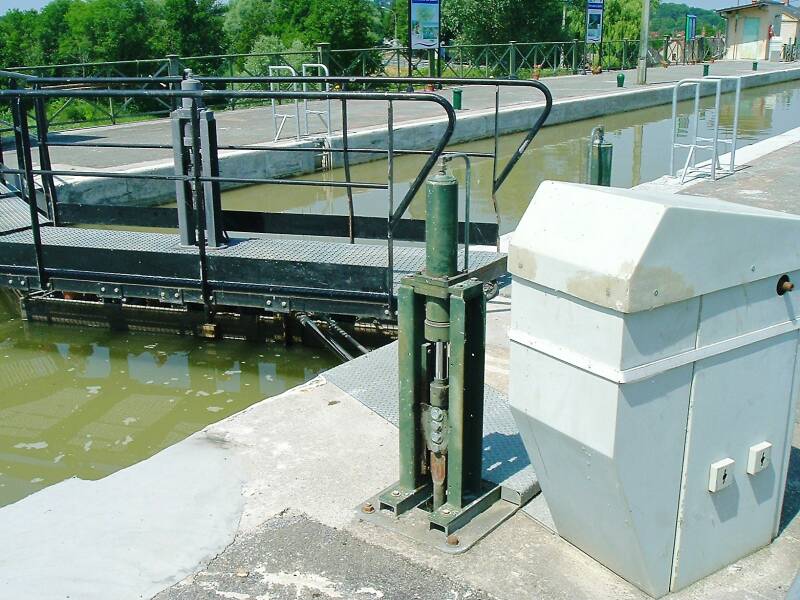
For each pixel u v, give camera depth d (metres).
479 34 40.69
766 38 49.00
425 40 22.02
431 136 16.50
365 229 6.53
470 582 2.45
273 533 2.71
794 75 36.28
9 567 2.53
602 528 2.38
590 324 2.11
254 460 3.20
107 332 6.20
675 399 2.19
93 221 6.82
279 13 36.09
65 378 5.37
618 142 17.53
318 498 2.93
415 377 2.72
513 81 5.44
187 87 5.42
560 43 32.44
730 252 2.15
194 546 2.64
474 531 2.69
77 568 2.52
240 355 5.72
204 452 3.26
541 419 2.33
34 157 12.28
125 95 4.98
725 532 2.44
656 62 42.44
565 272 2.13
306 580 2.47
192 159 5.14
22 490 3.98
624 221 2.06
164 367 5.53
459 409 2.62
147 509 2.85
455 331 2.55
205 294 5.28
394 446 3.30
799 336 2.45
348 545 2.64
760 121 21.09
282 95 4.57
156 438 4.56
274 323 5.82
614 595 2.37
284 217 6.64
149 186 11.07
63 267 5.58
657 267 2.01
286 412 3.62
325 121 16.72
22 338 6.05
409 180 13.48
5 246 5.66
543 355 2.28
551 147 17.08
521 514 2.80
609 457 2.13
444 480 2.76
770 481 2.51
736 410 2.34
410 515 2.79
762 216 2.20
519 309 2.33
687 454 2.26
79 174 5.26
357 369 4.09
